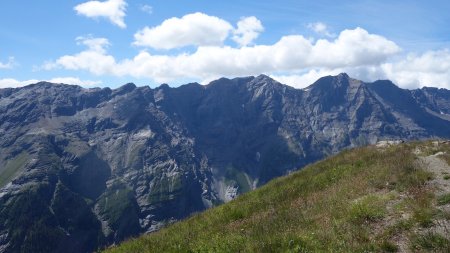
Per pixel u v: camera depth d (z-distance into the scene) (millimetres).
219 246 13352
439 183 17766
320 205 16641
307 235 12523
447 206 14031
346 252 10953
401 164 22078
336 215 14547
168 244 15836
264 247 12148
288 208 17484
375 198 16078
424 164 22016
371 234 12398
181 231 18219
